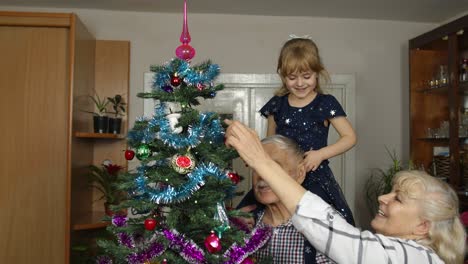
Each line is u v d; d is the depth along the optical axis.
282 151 1.37
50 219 2.49
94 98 3.05
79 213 2.71
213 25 3.15
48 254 2.47
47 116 2.53
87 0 2.90
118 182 1.06
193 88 1.02
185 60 1.06
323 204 0.96
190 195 0.95
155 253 0.96
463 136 2.54
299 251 1.28
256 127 3.17
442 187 1.09
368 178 3.21
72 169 2.54
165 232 0.96
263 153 1.00
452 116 2.62
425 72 2.90
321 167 1.65
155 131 0.99
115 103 2.93
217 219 0.98
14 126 2.52
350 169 3.20
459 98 2.58
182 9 3.05
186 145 0.97
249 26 3.17
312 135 1.69
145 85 3.10
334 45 3.22
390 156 3.23
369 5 2.94
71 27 2.52
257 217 1.44
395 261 0.92
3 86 2.53
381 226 1.12
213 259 0.98
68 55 2.55
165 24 3.13
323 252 0.95
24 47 2.54
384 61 3.26
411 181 1.10
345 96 3.20
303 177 1.43
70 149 2.50
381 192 3.09
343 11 3.07
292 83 1.68
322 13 3.12
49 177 2.51
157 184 1.00
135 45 3.12
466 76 2.54
